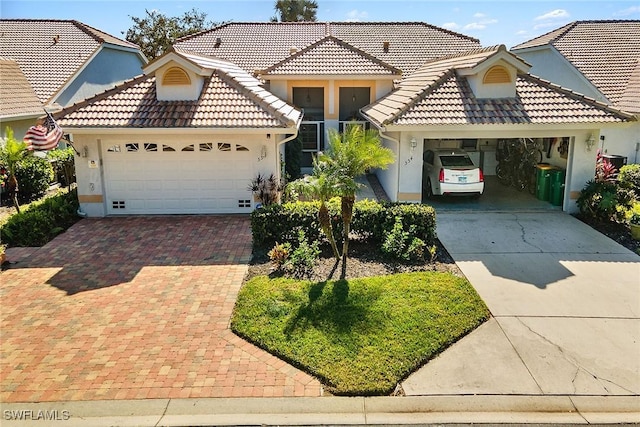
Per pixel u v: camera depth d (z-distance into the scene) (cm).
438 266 1143
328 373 723
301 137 2183
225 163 1559
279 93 2178
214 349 803
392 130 1468
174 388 705
